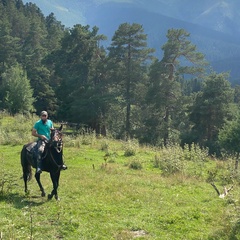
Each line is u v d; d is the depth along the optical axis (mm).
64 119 55594
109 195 11891
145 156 23062
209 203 11539
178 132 48719
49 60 64812
